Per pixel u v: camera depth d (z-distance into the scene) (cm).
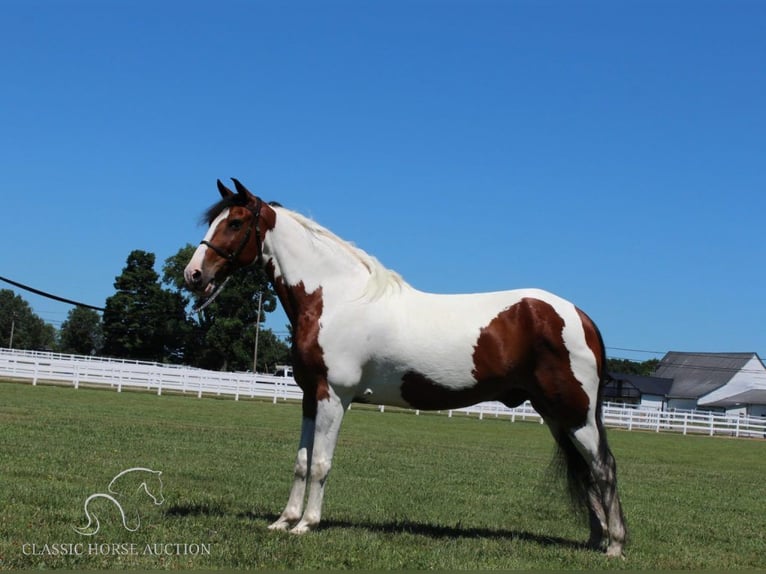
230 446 1652
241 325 6194
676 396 8150
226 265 792
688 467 2173
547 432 3228
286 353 8662
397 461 1638
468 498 1143
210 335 6166
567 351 748
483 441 2517
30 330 12188
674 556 775
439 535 799
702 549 837
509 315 760
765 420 4453
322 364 751
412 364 752
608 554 733
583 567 680
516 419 4059
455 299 781
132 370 3897
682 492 1460
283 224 793
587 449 749
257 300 6209
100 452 1325
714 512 1198
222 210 797
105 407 2552
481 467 1645
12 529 672
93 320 10669
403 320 759
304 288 775
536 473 1602
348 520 857
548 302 765
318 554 651
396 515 930
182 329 5919
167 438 1702
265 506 913
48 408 2295
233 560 620
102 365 3847
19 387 3238
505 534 848
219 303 6125
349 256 786
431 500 1095
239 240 787
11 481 934
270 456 1520
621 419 4416
